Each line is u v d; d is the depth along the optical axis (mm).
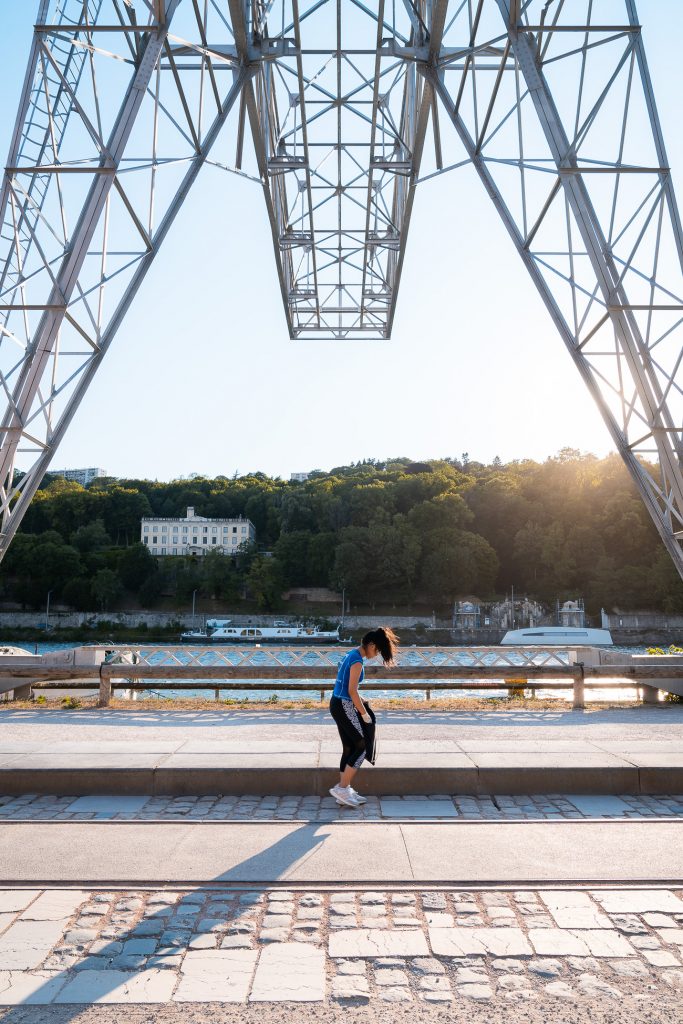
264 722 12414
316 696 21000
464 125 18000
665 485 14930
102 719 12781
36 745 9680
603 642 79188
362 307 28594
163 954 4520
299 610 121625
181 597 123500
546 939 4719
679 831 6828
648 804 8125
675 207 14562
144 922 4965
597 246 14867
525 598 115688
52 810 7848
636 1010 3934
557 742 9961
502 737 10891
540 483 128500
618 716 13289
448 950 4570
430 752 9266
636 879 5672
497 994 4078
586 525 113500
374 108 19453
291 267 27375
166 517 160125
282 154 20891
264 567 120500
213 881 5629
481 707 14312
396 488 135250
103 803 8109
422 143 21406
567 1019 3850
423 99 20031
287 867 5910
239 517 151875
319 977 4246
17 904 5262
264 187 21156
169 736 10852
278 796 8430
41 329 14742
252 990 4105
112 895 5418
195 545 148750
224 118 18141
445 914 5086
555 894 5422
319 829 6867
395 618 113312
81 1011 3898
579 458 137625
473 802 8172
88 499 153500
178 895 5406
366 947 4609
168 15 15648
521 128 16109
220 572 122188
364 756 7992
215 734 11062
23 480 15258
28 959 4461
